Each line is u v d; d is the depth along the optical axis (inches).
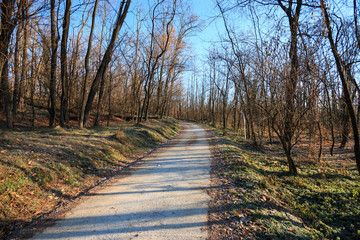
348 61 263.1
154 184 237.5
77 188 223.6
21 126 470.3
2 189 171.3
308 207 212.4
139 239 130.1
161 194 206.7
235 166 305.7
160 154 422.6
